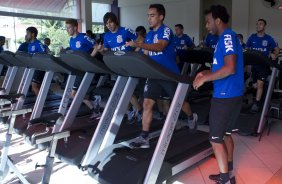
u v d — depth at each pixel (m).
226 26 2.11
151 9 2.73
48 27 9.54
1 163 2.49
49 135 1.86
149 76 2.23
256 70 4.36
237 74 2.08
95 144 2.78
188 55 4.20
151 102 2.75
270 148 3.39
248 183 2.56
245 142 3.61
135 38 3.65
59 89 7.38
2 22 8.34
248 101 5.27
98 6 10.99
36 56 3.12
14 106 3.87
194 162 2.74
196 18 9.30
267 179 2.63
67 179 2.71
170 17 10.08
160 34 2.71
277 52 4.73
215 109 2.11
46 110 4.74
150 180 2.21
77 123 3.91
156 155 2.23
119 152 2.66
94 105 4.32
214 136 2.13
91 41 4.14
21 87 4.20
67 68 3.09
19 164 3.00
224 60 1.97
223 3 9.12
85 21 10.02
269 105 3.82
